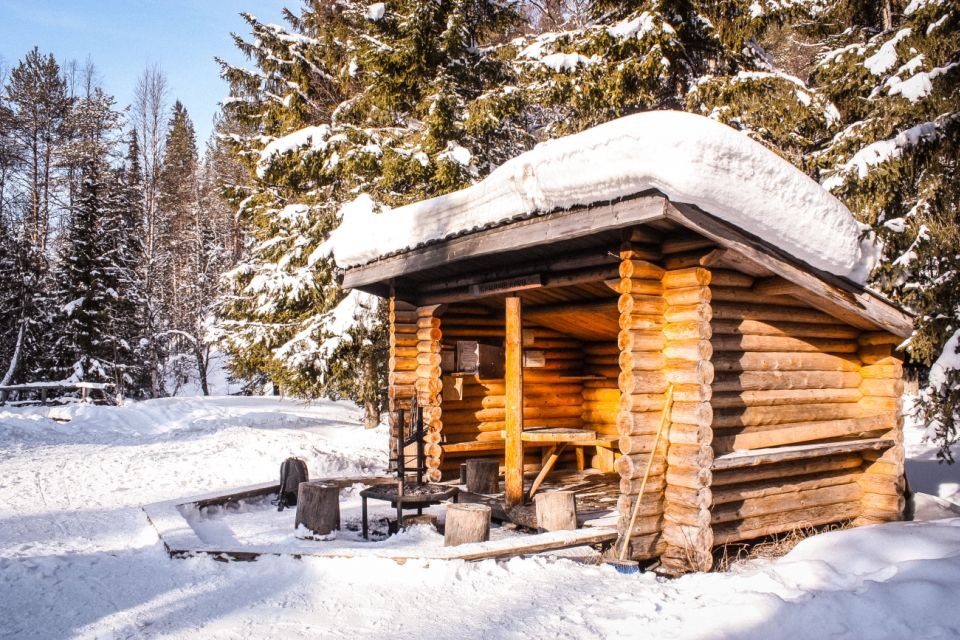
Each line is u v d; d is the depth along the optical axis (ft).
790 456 22.97
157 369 117.60
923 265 34.50
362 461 45.52
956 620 13.52
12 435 51.96
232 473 39.88
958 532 19.44
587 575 19.38
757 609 14.69
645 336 21.62
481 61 59.11
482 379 35.83
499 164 60.39
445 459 34.78
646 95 50.88
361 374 57.47
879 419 27.07
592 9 56.08
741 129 51.44
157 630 15.31
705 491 20.83
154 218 132.05
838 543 20.02
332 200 56.90
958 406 28.63
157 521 25.04
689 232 21.12
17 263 88.48
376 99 56.03
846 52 48.65
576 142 20.45
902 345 26.73
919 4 36.99
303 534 24.86
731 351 23.07
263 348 58.03
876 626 13.74
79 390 82.58
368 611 16.44
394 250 30.48
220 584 18.58
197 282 134.62
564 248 25.09
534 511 25.85
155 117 135.95
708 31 51.72
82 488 35.14
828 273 23.16
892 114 35.45
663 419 21.35
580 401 38.58
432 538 24.23
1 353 89.20
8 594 17.67
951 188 33.86
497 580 18.75
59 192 126.21
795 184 20.42
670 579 19.42
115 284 89.86
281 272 55.83
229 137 59.52
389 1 56.34
